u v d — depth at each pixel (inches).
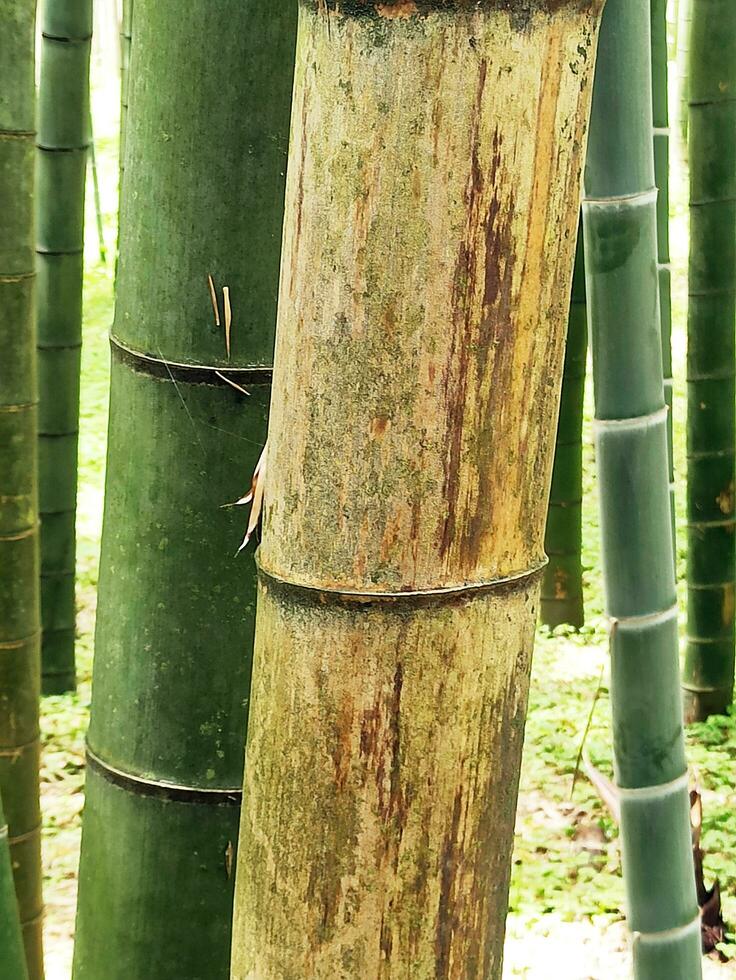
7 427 106.5
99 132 628.7
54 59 194.7
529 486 41.6
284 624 41.9
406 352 38.5
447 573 40.4
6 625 110.0
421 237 37.6
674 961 87.1
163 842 74.5
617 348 77.5
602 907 175.8
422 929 42.7
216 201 64.6
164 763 73.4
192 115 63.5
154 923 75.7
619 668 83.3
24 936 117.5
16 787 113.7
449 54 36.3
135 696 73.4
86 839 79.1
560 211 39.4
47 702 234.5
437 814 42.0
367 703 41.1
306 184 38.9
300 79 38.8
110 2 689.0
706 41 192.7
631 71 72.5
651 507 79.9
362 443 39.4
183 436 68.4
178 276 66.2
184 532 69.8
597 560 289.6
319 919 42.7
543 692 232.8
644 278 76.7
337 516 40.1
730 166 197.9
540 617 262.7
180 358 67.1
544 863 186.4
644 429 78.4
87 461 344.2
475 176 37.3
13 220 102.7
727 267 203.3
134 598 72.2
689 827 87.4
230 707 72.2
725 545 219.5
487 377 39.2
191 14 62.2
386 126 36.9
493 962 45.2
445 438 39.3
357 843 41.9
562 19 37.4
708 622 223.0
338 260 38.4
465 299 38.2
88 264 486.3
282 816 42.8
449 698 41.3
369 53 36.7
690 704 227.9
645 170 75.4
